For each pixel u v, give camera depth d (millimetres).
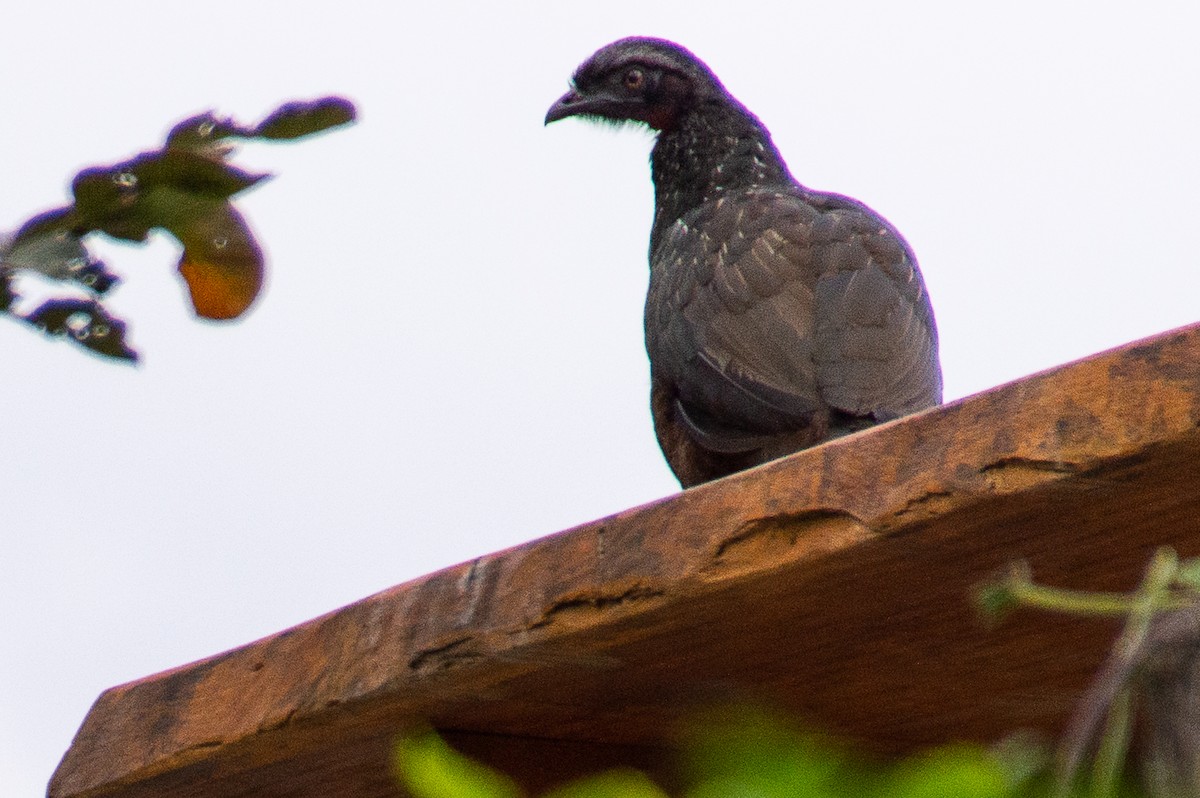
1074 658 5992
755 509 5227
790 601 5406
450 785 3615
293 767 6637
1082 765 3969
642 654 5805
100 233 3957
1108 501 4805
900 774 3270
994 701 6492
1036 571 5281
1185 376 4520
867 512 5008
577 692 6172
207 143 3908
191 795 6953
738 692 6254
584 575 5551
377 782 6887
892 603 5457
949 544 5047
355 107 3928
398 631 5992
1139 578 5320
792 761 3314
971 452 4848
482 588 5809
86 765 6832
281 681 6297
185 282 4102
